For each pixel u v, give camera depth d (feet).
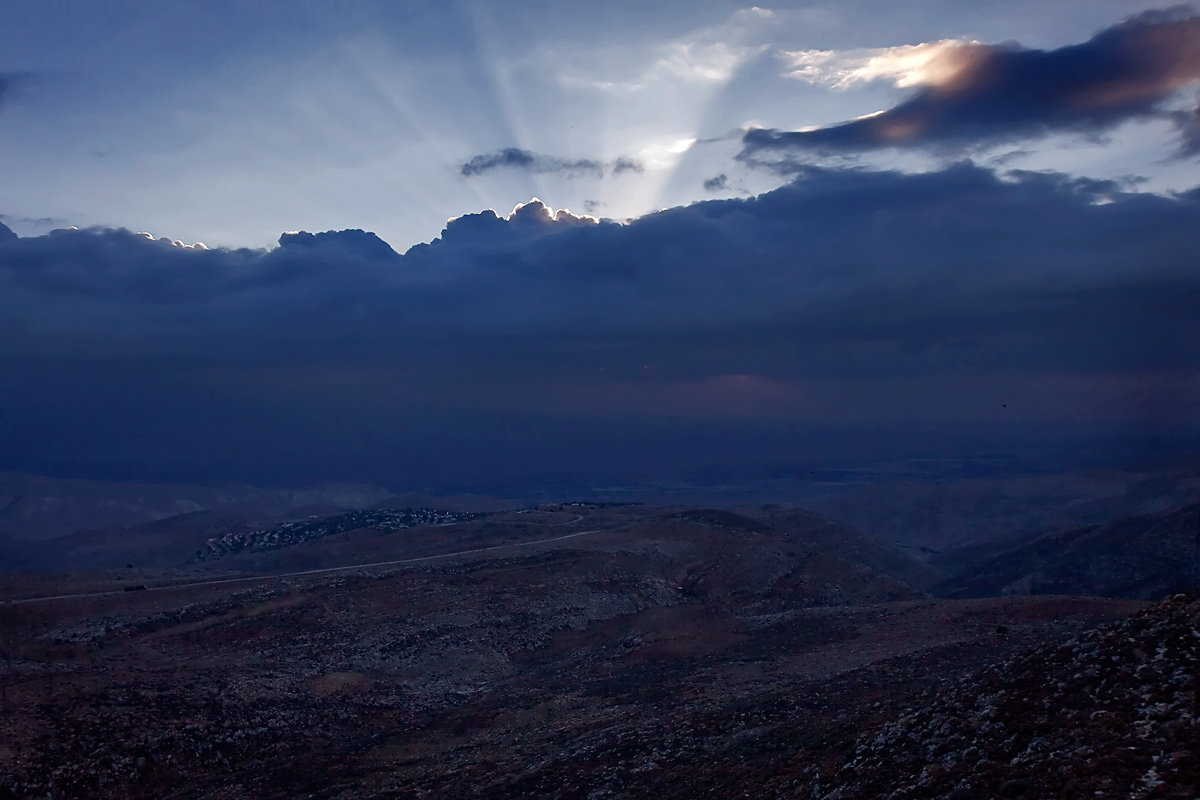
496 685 215.51
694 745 122.31
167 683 185.57
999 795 66.54
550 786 117.29
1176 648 81.61
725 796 95.86
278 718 179.42
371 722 189.37
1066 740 71.51
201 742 163.84
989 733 79.36
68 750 150.51
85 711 164.14
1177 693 73.05
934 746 81.71
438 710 195.52
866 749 90.17
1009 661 101.09
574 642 262.06
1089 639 92.38
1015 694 86.22
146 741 158.51
